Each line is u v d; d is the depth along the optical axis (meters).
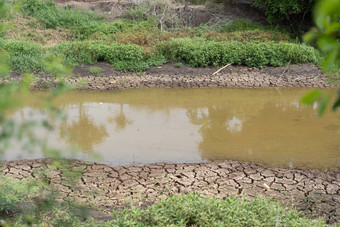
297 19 16.22
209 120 9.26
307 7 14.68
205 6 17.39
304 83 12.09
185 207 4.34
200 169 6.55
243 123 9.04
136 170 6.51
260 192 5.78
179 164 6.74
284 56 13.26
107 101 10.70
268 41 14.09
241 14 17.14
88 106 10.24
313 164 6.87
